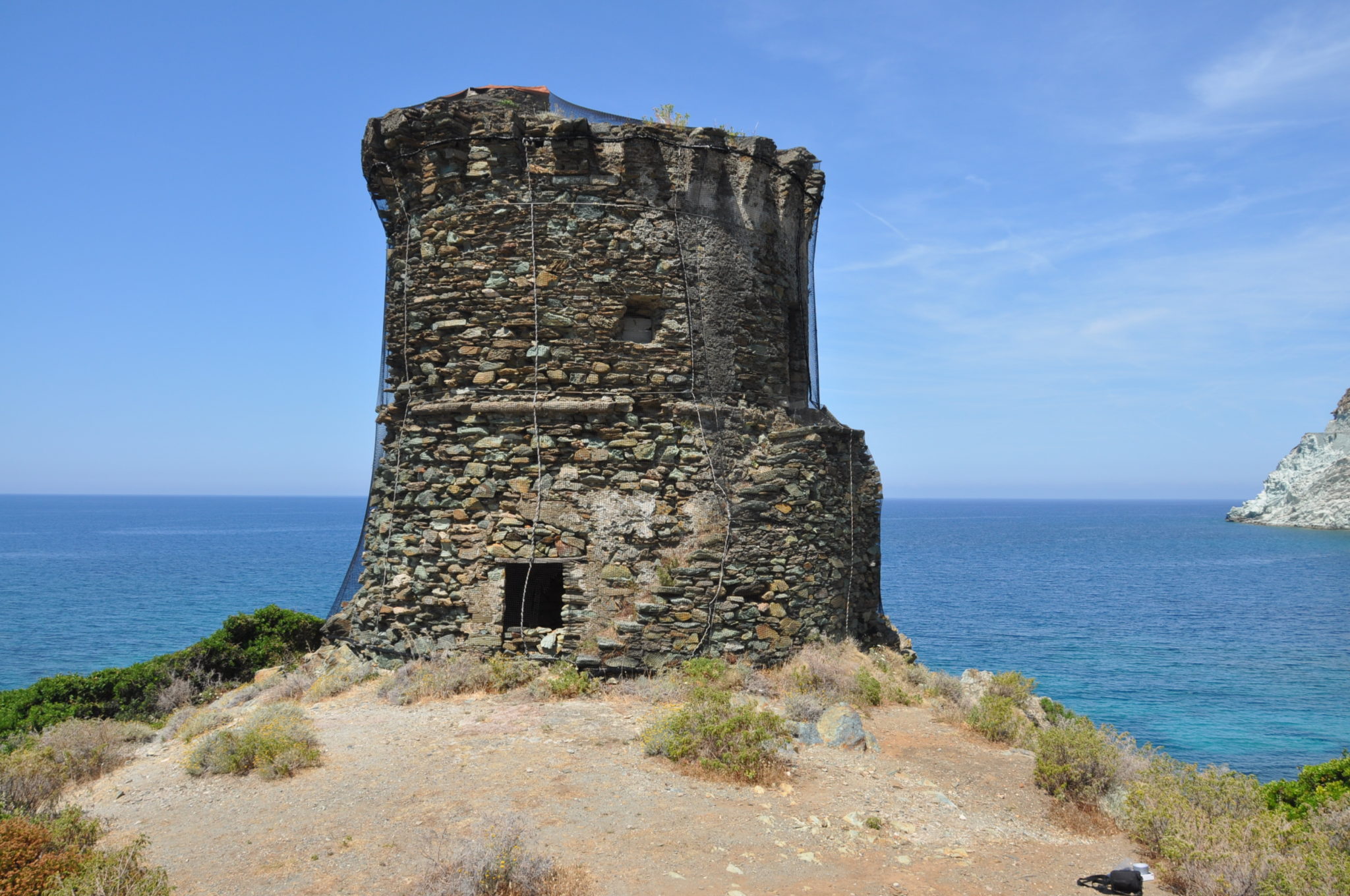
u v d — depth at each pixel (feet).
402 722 37.93
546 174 47.83
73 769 34.81
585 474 46.34
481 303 47.67
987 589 294.05
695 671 42.06
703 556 44.96
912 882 24.36
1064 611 235.81
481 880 21.90
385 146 50.52
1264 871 24.40
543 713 38.68
